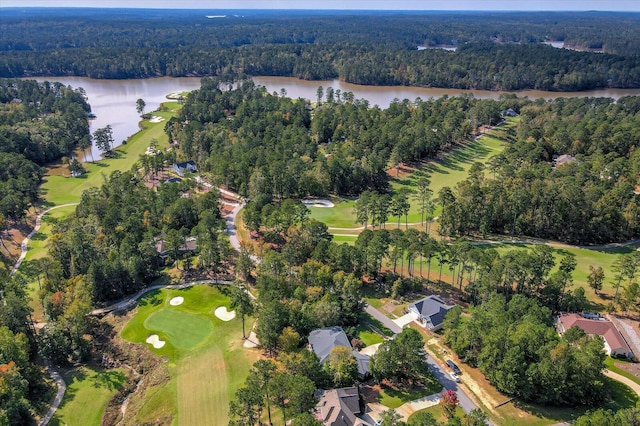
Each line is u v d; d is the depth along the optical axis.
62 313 89.75
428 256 97.94
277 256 99.12
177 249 109.50
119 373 81.69
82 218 124.81
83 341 85.31
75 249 104.81
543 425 65.00
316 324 84.19
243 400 60.34
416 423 55.47
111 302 99.38
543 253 94.81
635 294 88.81
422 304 91.06
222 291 100.69
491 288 91.56
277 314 79.88
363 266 103.69
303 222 117.88
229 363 79.25
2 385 68.62
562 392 67.75
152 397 74.25
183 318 92.31
